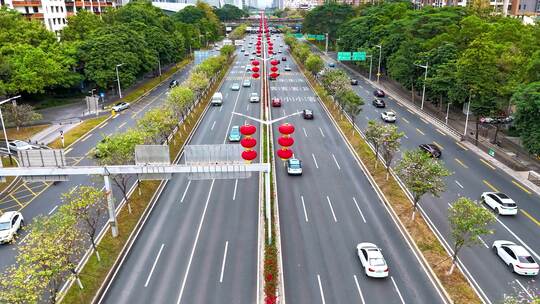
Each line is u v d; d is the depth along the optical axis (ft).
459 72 183.32
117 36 270.05
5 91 214.07
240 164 101.40
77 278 88.84
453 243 108.47
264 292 89.04
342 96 210.59
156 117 157.48
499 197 124.06
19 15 258.16
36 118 197.16
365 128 204.64
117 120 223.10
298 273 96.17
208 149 101.09
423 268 98.32
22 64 221.05
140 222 119.55
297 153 173.68
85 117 227.61
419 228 114.11
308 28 506.07
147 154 101.81
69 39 294.25
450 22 281.54
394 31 314.96
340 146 183.01
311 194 136.15
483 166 159.63
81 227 107.24
